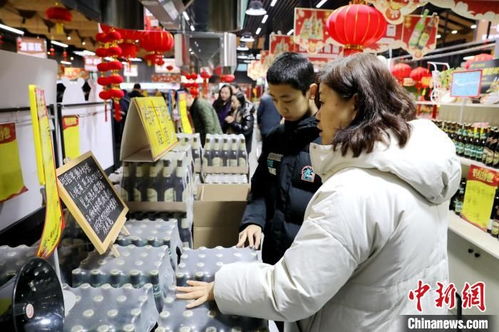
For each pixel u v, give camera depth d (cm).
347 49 338
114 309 88
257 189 172
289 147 155
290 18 1541
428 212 86
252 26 1848
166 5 138
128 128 148
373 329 88
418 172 79
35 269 75
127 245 126
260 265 93
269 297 84
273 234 156
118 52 325
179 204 158
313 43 554
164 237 129
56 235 88
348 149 84
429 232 87
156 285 103
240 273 91
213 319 95
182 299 102
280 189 154
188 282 108
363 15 319
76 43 952
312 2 1222
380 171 83
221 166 293
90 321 84
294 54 149
